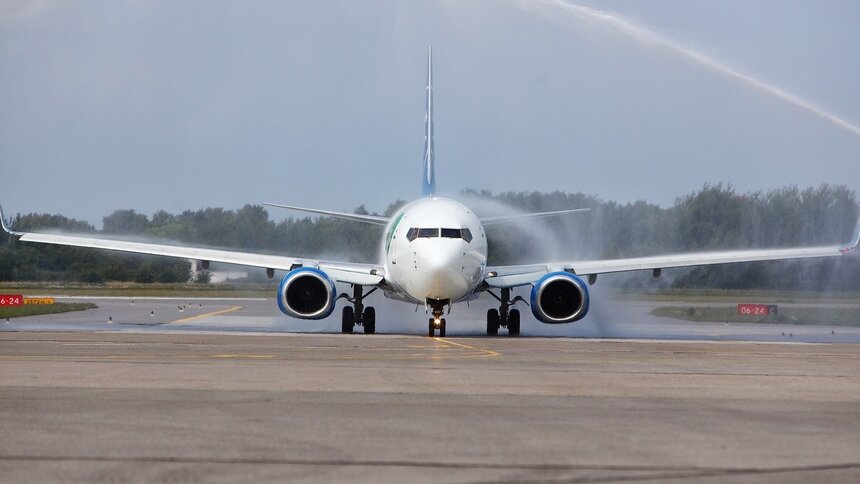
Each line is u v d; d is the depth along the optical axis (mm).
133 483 30078
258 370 62969
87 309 190125
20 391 51062
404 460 33688
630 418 43312
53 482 30125
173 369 62969
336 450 35375
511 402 48344
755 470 32375
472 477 31172
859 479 31109
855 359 78125
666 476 31438
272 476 31172
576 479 30938
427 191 148125
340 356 75688
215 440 37219
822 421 42875
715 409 46438
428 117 150375
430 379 58594
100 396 49312
